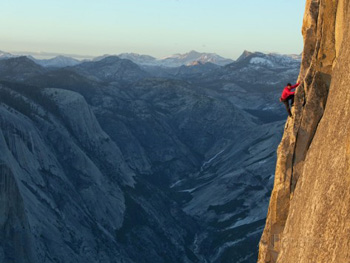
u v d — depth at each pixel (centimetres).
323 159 1341
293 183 1869
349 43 1346
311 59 1903
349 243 1070
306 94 1822
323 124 1452
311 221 1310
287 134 1902
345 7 1527
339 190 1177
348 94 1255
